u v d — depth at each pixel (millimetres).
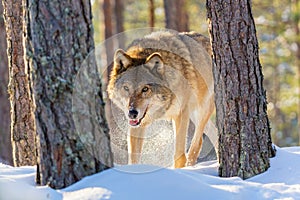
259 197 8602
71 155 8453
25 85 11938
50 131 8445
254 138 10047
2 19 18500
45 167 8555
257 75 10164
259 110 10164
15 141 12133
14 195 8031
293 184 9531
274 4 39688
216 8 10094
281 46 42562
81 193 8031
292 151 11344
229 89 10008
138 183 8156
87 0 8641
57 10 8398
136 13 44281
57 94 8406
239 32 10000
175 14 27438
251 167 9953
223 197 8250
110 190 8016
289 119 47844
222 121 10125
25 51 8680
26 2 8602
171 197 8016
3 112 19062
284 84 46312
